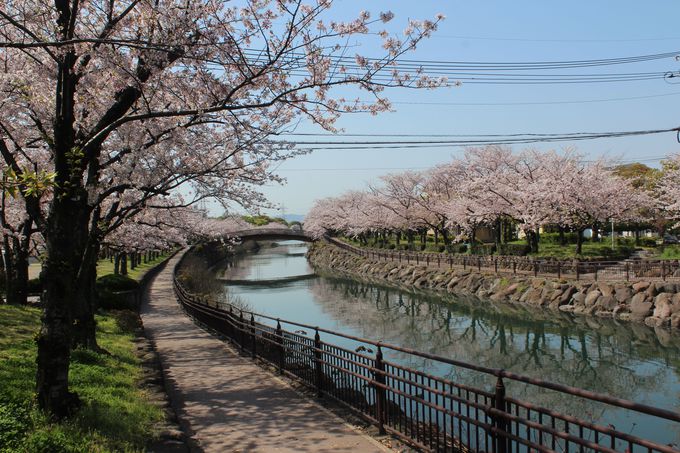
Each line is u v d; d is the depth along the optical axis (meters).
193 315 20.58
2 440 4.14
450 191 44.97
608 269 24.66
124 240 21.89
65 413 5.43
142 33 7.86
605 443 9.08
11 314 13.17
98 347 10.15
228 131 11.93
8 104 10.39
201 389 8.72
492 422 4.39
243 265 67.12
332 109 8.27
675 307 19.78
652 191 33.38
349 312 28.08
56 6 6.31
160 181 10.98
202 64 7.80
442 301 29.78
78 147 5.59
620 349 17.66
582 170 30.62
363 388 7.15
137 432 5.38
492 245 37.66
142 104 9.58
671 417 2.89
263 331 10.85
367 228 55.97
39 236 19.34
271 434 6.21
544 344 19.03
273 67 7.31
